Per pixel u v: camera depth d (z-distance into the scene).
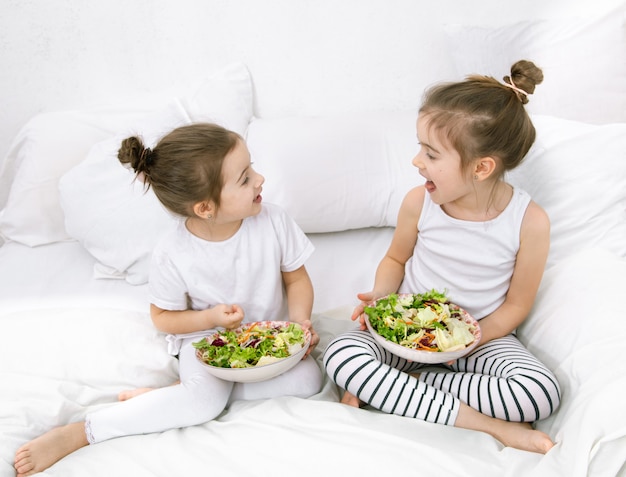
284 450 0.92
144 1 1.58
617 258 1.19
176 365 1.19
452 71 1.72
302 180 1.44
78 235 1.44
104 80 1.66
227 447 0.94
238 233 1.20
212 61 1.66
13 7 1.55
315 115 1.73
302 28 1.63
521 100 1.10
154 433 1.03
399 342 1.07
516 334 1.25
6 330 1.16
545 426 1.02
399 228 1.28
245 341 1.11
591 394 0.92
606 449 0.84
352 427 0.95
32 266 1.44
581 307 1.09
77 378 1.10
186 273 1.19
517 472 0.86
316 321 1.30
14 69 1.62
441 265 1.23
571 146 1.36
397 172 1.48
